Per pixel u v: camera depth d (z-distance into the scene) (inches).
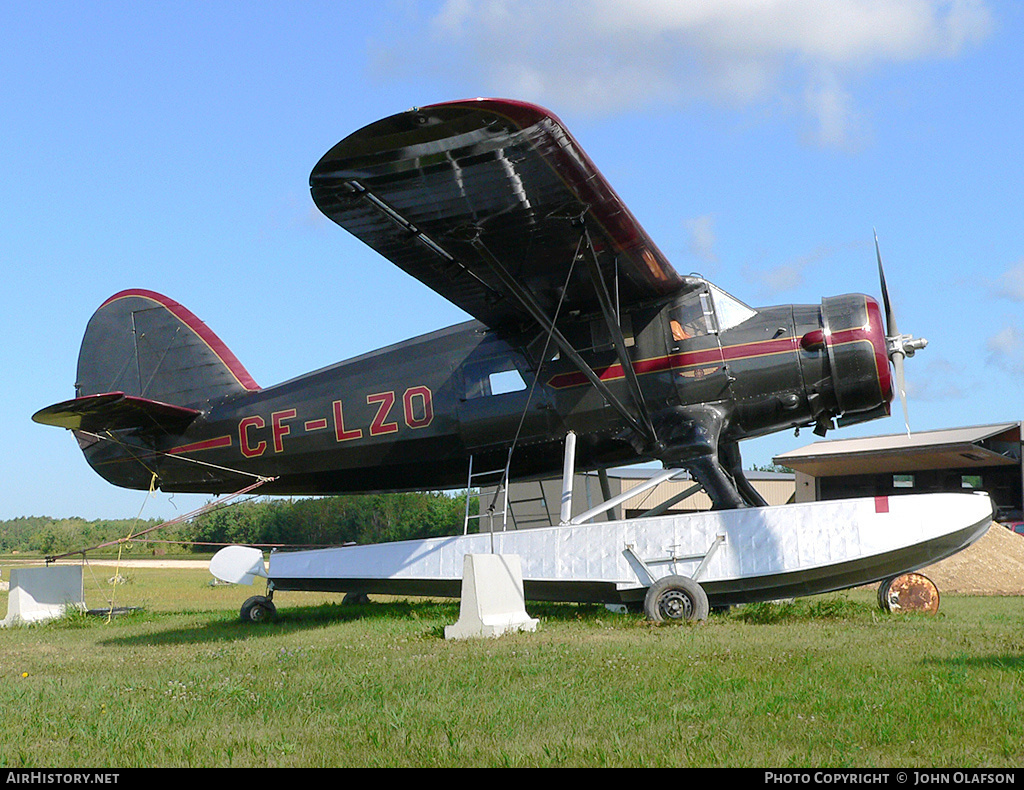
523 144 285.7
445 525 1610.5
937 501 343.0
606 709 166.4
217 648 310.7
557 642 272.7
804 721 152.2
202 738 152.6
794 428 402.6
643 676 200.1
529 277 380.8
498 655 243.0
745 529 352.8
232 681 212.1
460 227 335.6
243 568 445.4
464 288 390.6
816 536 345.4
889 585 371.6
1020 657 216.5
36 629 446.0
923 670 197.0
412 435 441.7
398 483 468.4
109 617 488.4
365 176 299.7
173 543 493.7
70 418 474.0
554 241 350.3
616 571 365.7
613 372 402.9
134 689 207.8
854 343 378.9
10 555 2886.3
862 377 378.3
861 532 341.4
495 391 425.7
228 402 494.6
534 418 415.5
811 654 228.8
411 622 366.9
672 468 390.3
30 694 207.3
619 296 389.7
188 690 201.6
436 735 150.6
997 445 944.9
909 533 337.7
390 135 279.4
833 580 350.9
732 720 155.0
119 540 496.4
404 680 203.2
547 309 410.0
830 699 167.6
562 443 414.9
